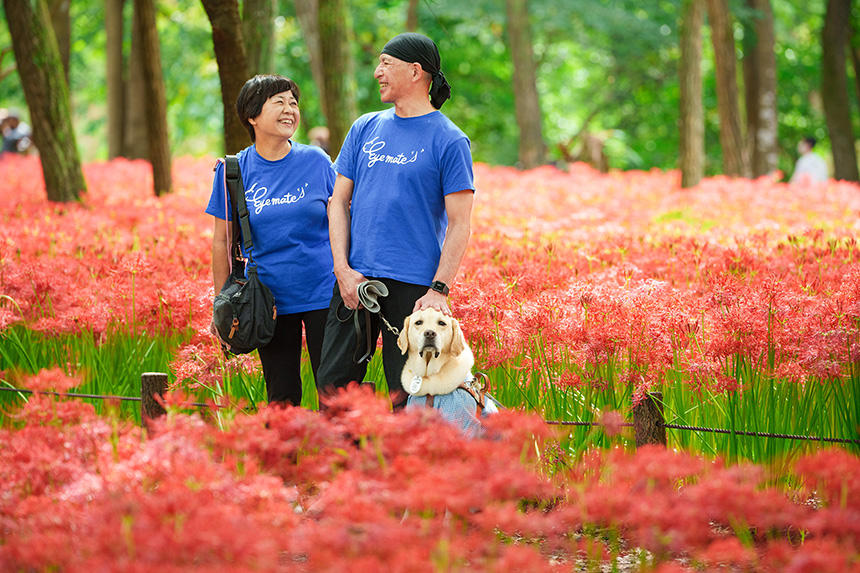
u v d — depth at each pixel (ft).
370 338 25.20
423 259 25.57
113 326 33.68
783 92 177.37
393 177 25.50
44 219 52.08
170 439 19.08
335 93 68.59
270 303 26.78
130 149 112.47
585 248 43.42
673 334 28.84
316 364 27.94
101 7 154.61
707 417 28.17
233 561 15.93
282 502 18.15
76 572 15.24
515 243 47.29
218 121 154.30
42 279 35.45
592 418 27.22
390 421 18.85
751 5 121.08
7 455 19.70
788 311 29.01
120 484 18.07
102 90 186.19
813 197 72.08
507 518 17.07
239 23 44.62
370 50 147.54
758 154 122.62
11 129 114.01
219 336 27.14
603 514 17.71
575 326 28.78
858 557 16.88
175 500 16.74
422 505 16.87
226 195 27.73
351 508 16.60
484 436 22.84
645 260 41.34
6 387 29.94
